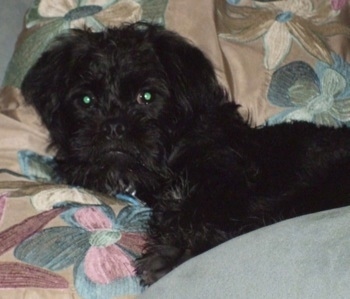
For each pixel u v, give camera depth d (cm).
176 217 212
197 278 135
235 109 244
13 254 168
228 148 232
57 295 160
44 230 177
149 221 205
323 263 123
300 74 258
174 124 233
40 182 216
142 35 239
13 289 159
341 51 266
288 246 130
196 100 239
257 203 221
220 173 227
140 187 232
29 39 258
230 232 212
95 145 224
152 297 140
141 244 190
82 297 162
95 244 174
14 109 245
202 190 222
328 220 134
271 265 128
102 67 231
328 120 256
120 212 198
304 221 137
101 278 166
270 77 257
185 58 240
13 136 238
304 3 270
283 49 260
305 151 235
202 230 209
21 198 192
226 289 129
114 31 243
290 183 228
